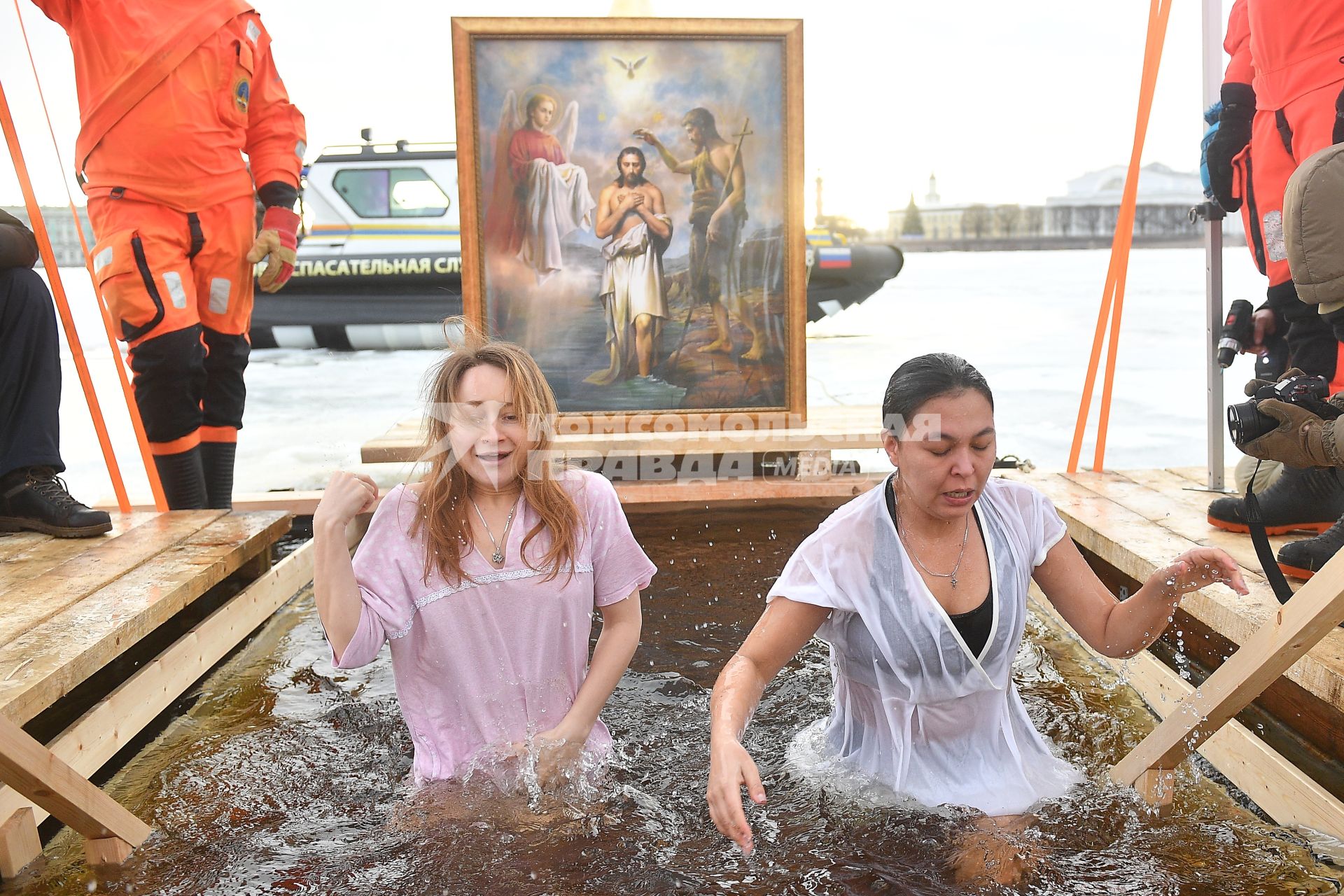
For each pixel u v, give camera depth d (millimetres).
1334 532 2666
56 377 3602
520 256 4777
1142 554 3062
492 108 4711
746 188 4793
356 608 2162
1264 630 1880
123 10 3859
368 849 2004
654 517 4551
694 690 2748
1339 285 2604
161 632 3150
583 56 4715
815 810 2061
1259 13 3215
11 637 2543
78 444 6395
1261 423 2420
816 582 2020
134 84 3834
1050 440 6016
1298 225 2643
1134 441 5941
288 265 4406
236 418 4426
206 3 4027
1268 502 3166
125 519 3756
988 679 2047
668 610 3373
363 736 2594
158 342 3920
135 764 2523
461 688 2279
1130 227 4027
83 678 2438
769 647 2021
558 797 2148
